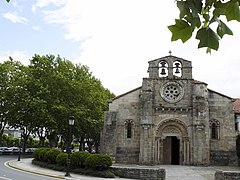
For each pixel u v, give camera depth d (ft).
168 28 8.58
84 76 163.12
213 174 88.28
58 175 84.94
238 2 8.43
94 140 198.90
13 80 160.76
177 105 117.80
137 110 120.47
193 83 118.62
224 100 119.85
